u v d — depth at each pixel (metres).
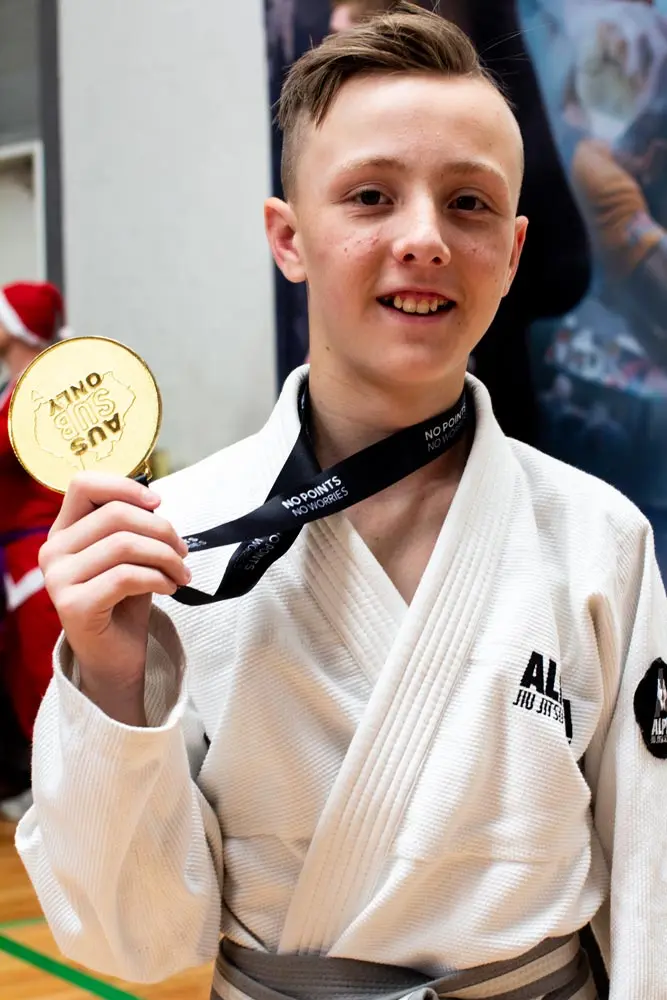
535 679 0.80
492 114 0.78
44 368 0.81
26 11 3.46
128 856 0.75
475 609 0.81
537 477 0.91
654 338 2.20
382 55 0.77
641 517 0.91
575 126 2.27
